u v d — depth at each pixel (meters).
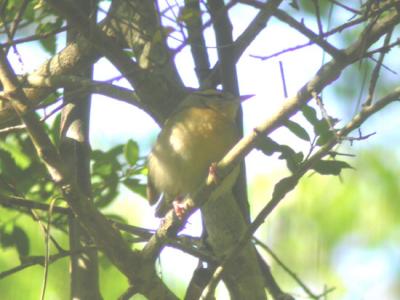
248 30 12.30
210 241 11.27
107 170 13.03
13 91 9.09
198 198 9.73
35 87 11.02
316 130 9.67
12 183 12.17
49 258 9.91
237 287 11.10
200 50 12.66
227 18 11.88
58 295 14.70
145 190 13.11
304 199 16.03
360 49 8.75
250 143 9.16
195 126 11.73
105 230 9.56
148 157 12.79
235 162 9.33
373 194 16.00
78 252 10.01
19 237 12.81
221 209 11.14
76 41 12.28
